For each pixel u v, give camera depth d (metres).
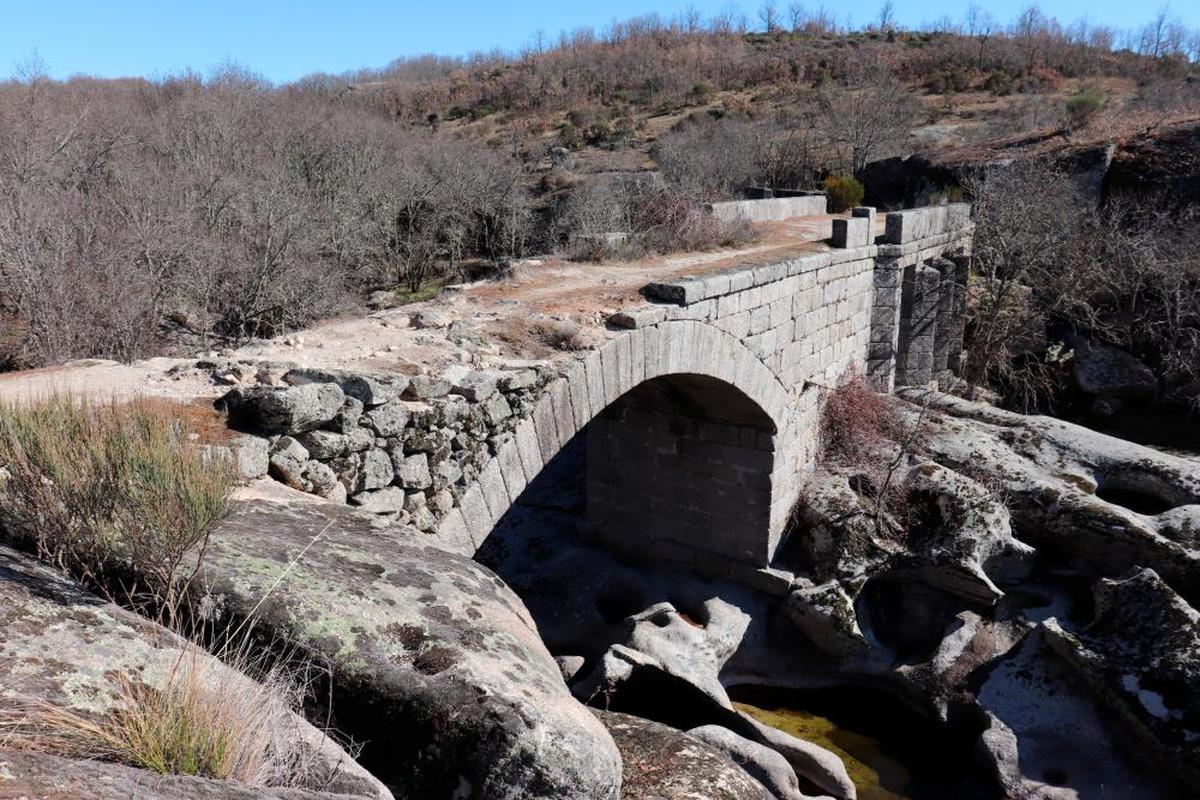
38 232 19.50
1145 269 26.34
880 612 15.61
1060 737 12.80
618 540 16.86
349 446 6.91
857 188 32.69
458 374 8.41
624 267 14.41
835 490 16.25
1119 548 15.10
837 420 17.31
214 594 4.17
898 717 14.52
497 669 4.18
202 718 3.14
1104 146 31.67
